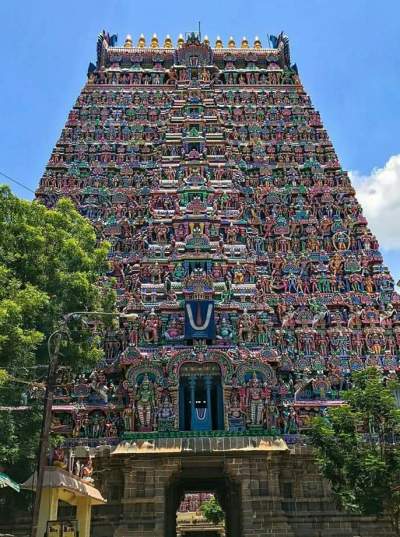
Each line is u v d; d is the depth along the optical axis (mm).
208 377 38281
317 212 50031
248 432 36000
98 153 53750
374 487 28188
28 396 30125
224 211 48438
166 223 47156
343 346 42250
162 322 41500
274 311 43812
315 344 42469
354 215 49688
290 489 36031
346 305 44281
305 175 52719
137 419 36812
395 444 30953
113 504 35156
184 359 38312
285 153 53844
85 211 49219
